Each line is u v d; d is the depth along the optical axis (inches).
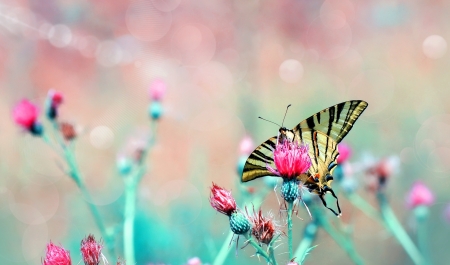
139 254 41.9
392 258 43.0
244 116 57.0
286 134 35.2
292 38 62.2
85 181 49.0
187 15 59.0
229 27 60.2
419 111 60.2
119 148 48.7
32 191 50.8
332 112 35.7
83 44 55.4
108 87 54.7
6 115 53.8
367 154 39.8
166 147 53.1
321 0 63.4
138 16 57.5
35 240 47.4
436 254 44.1
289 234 34.0
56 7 55.6
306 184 34.6
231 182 51.7
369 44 64.9
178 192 48.8
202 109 56.4
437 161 53.2
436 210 45.9
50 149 52.1
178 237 42.5
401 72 63.2
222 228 44.3
